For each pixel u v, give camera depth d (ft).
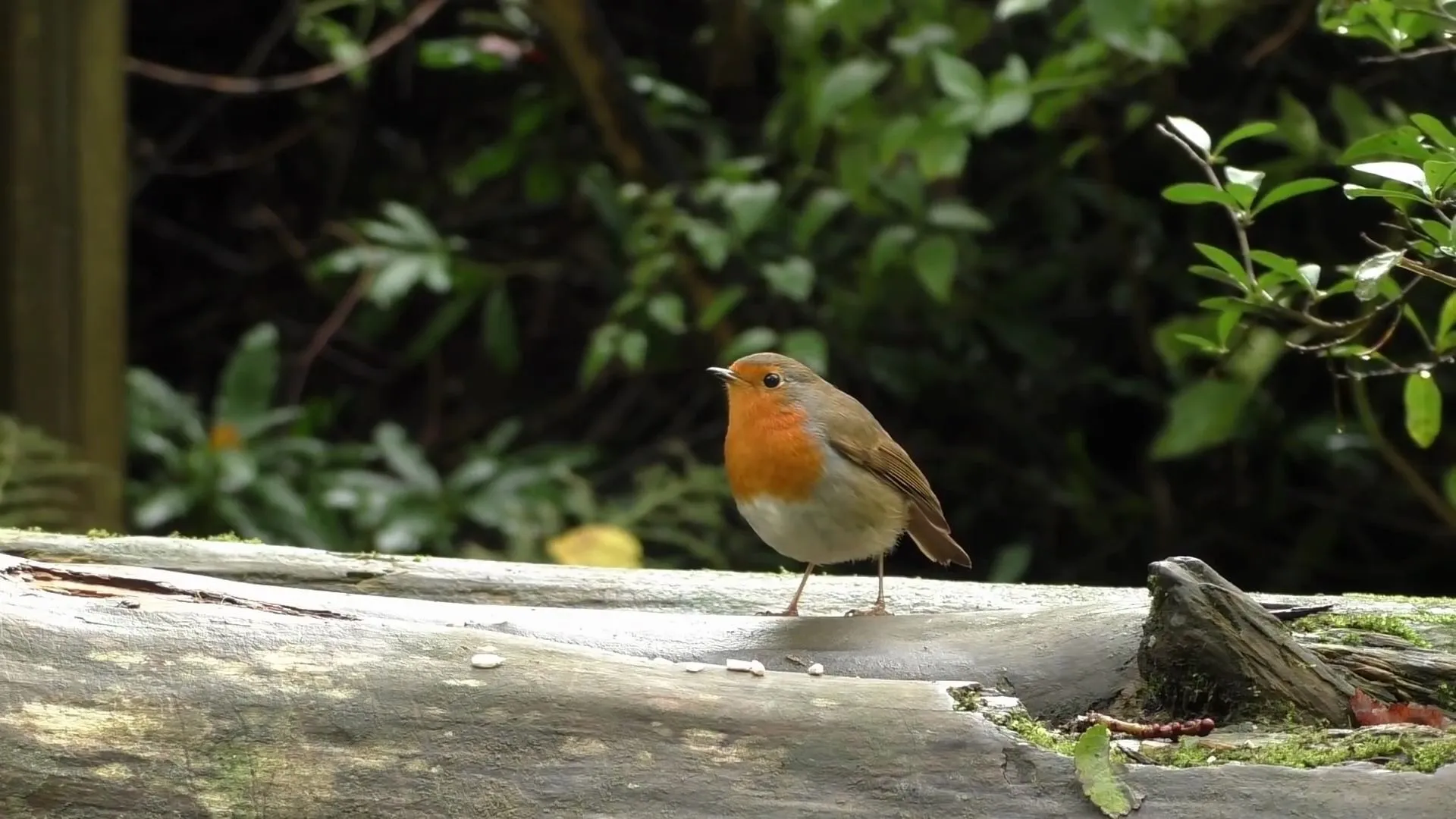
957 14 31.27
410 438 44.01
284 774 11.76
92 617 12.60
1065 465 37.81
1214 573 14.10
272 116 44.88
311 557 18.99
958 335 35.47
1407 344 33.06
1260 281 14.78
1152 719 14.11
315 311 44.88
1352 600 17.02
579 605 18.80
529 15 35.94
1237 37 34.94
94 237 31.35
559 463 36.70
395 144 44.14
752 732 12.03
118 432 31.96
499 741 11.99
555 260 42.78
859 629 15.85
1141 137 35.83
